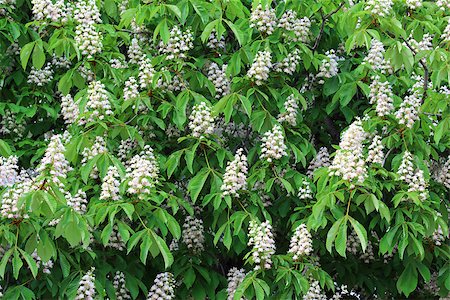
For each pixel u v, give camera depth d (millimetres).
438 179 6617
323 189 5746
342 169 5477
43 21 6598
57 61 8070
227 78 6770
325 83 7035
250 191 6375
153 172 6020
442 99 6164
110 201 5750
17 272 5184
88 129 6426
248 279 5789
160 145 6781
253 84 6543
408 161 5992
